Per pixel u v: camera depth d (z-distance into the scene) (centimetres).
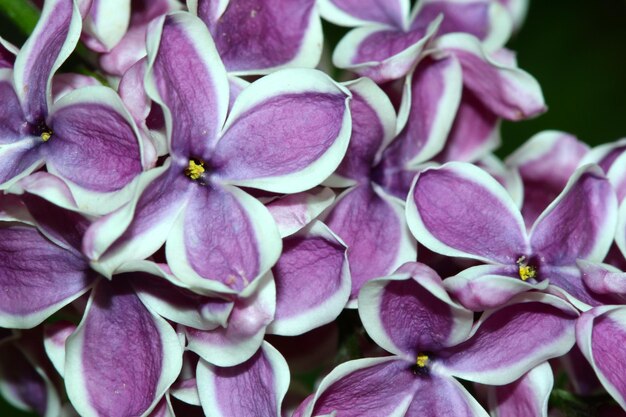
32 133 20
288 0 21
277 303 20
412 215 20
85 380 20
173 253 20
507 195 21
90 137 20
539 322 20
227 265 20
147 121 20
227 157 20
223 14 21
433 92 22
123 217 19
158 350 20
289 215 20
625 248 21
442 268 21
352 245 21
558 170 23
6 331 22
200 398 20
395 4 22
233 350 20
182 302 20
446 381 21
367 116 21
